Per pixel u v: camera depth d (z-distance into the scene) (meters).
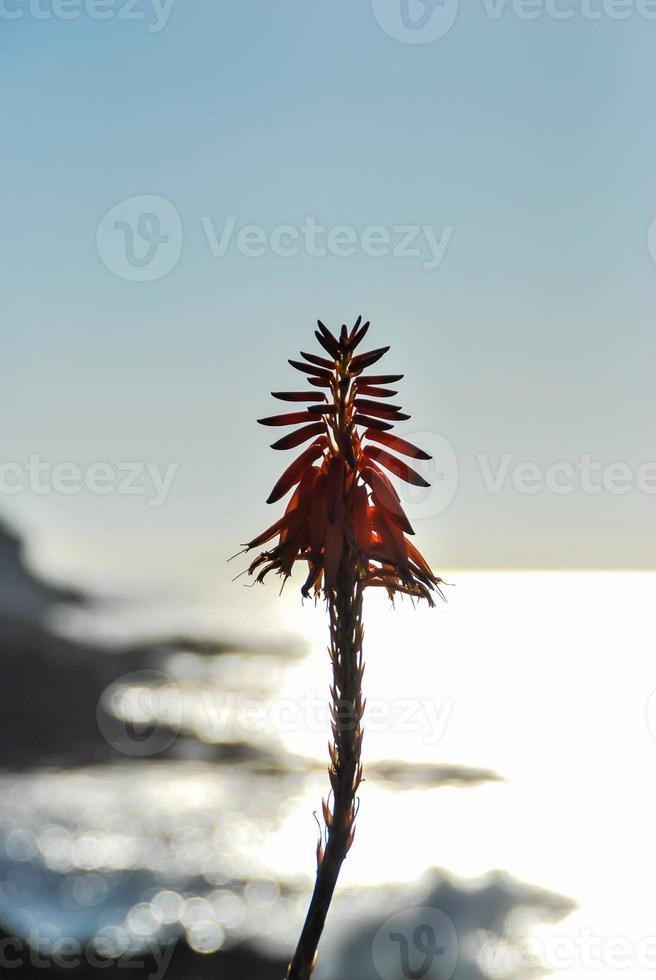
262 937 12.43
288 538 1.97
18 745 27.64
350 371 1.90
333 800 1.73
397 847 16.72
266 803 21.92
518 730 27.80
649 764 23.89
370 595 2.04
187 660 42.59
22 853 16.42
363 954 11.69
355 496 1.92
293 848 17.59
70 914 13.09
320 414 1.91
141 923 12.78
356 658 1.86
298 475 2.00
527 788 21.72
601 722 28.84
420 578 1.96
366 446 1.98
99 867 15.84
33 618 37.38
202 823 19.66
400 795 21.36
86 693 32.28
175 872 15.66
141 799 22.08
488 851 16.45
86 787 23.50
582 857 16.11
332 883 1.68
